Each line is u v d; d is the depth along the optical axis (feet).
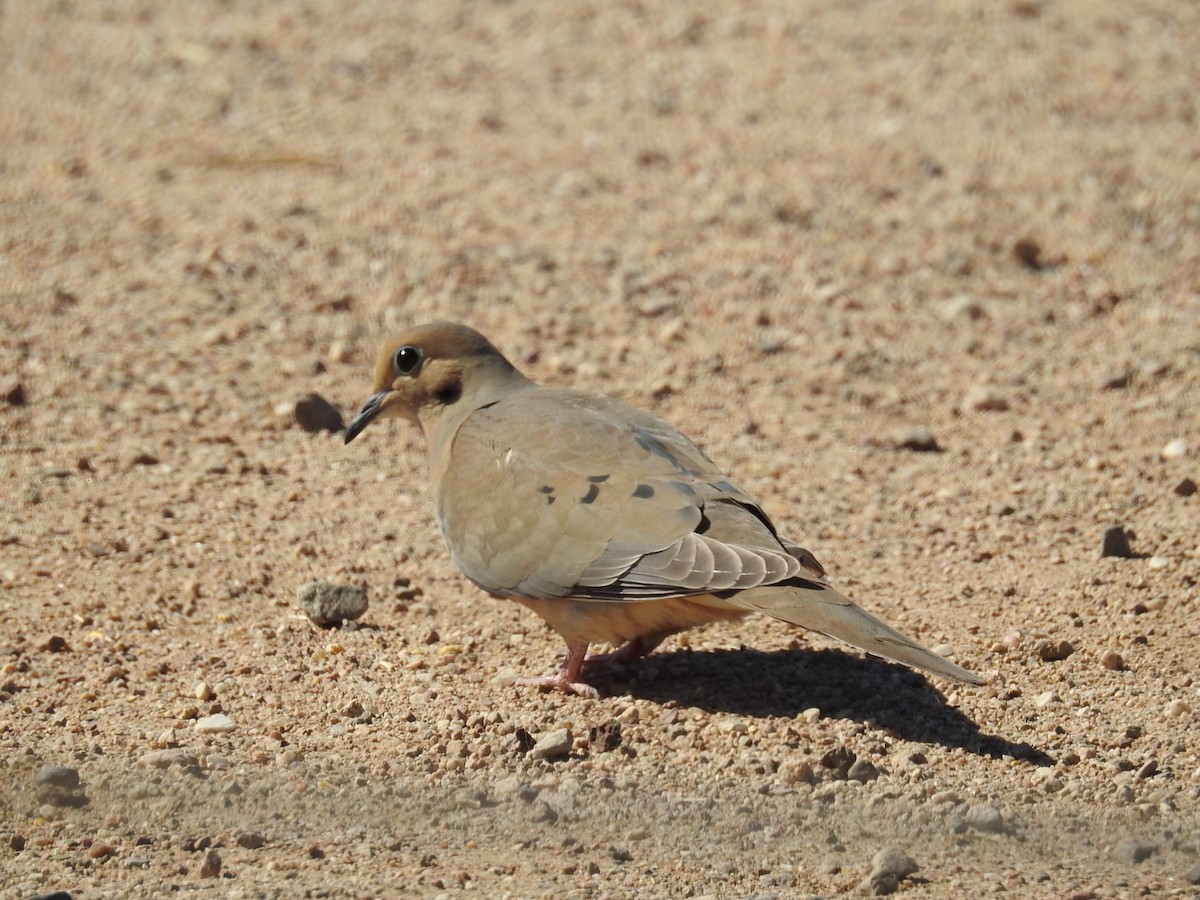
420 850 26.78
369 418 36.32
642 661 33.99
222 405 46.96
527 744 30.17
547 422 32.71
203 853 26.71
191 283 54.34
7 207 60.13
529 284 54.95
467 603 36.83
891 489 42.78
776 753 29.91
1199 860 26.45
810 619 28.19
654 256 57.11
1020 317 53.42
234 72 73.87
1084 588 36.65
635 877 25.84
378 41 77.46
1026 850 26.84
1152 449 44.60
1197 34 75.41
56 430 44.93
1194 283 55.36
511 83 72.64
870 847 26.96
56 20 80.38
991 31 76.13
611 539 30.40
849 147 65.67
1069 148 65.00
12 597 36.32
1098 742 30.48
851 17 78.59
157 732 30.99
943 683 32.78
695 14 79.61
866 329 52.60
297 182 62.85
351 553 39.04
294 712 31.86
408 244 57.72
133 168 64.08
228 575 37.65
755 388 49.11
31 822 27.78
